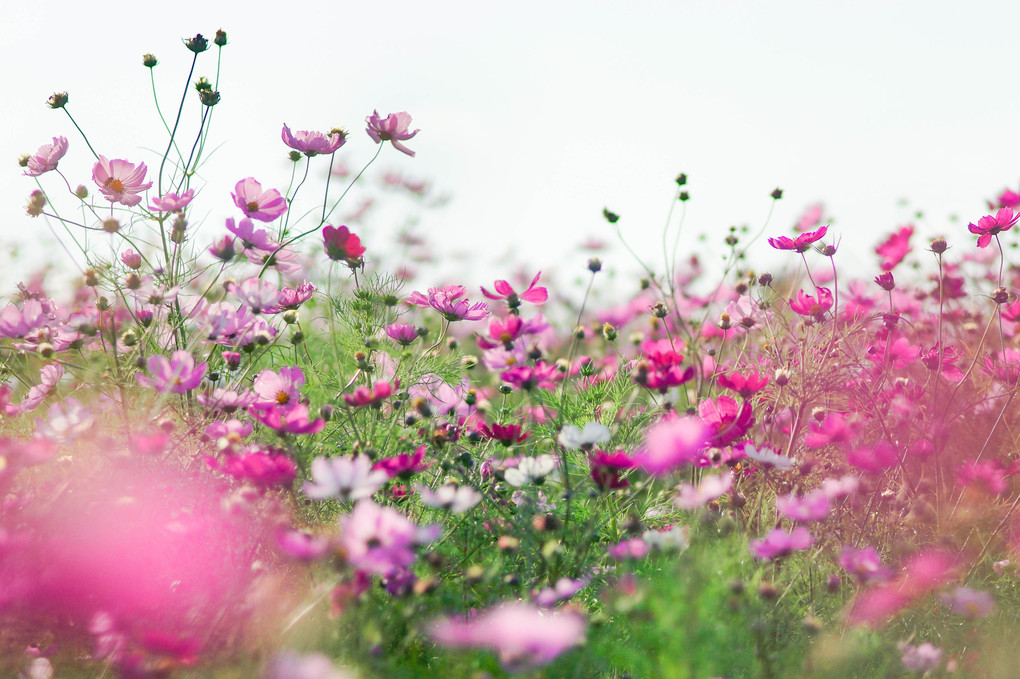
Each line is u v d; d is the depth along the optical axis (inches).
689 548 82.3
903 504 87.1
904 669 79.9
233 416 86.4
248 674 75.8
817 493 83.7
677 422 84.0
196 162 90.9
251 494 80.7
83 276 88.1
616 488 83.4
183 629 78.0
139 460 81.4
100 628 77.7
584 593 82.7
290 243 88.9
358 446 84.2
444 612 79.4
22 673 76.7
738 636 78.1
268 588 78.7
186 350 89.1
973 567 85.7
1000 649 81.3
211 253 87.7
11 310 86.4
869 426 92.2
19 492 79.5
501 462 87.0
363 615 77.2
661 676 77.3
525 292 90.7
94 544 78.5
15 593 77.5
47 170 88.7
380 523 76.2
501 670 76.7
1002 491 88.5
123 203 89.4
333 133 91.0
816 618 80.8
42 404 90.6
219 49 91.0
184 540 79.4
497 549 83.4
